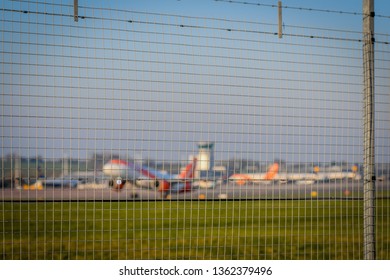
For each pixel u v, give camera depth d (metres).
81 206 15.62
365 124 11.45
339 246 15.05
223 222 15.48
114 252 13.89
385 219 15.70
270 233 15.59
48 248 13.80
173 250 13.98
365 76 11.45
